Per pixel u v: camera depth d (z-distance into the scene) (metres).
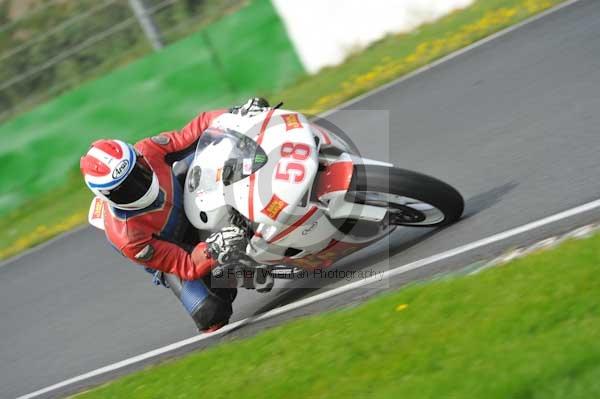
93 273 31.55
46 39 49.38
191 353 21.69
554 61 29.55
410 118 30.97
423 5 43.09
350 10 43.50
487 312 14.68
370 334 16.22
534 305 14.03
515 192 20.58
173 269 19.66
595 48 28.94
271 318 21.19
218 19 47.59
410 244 20.44
